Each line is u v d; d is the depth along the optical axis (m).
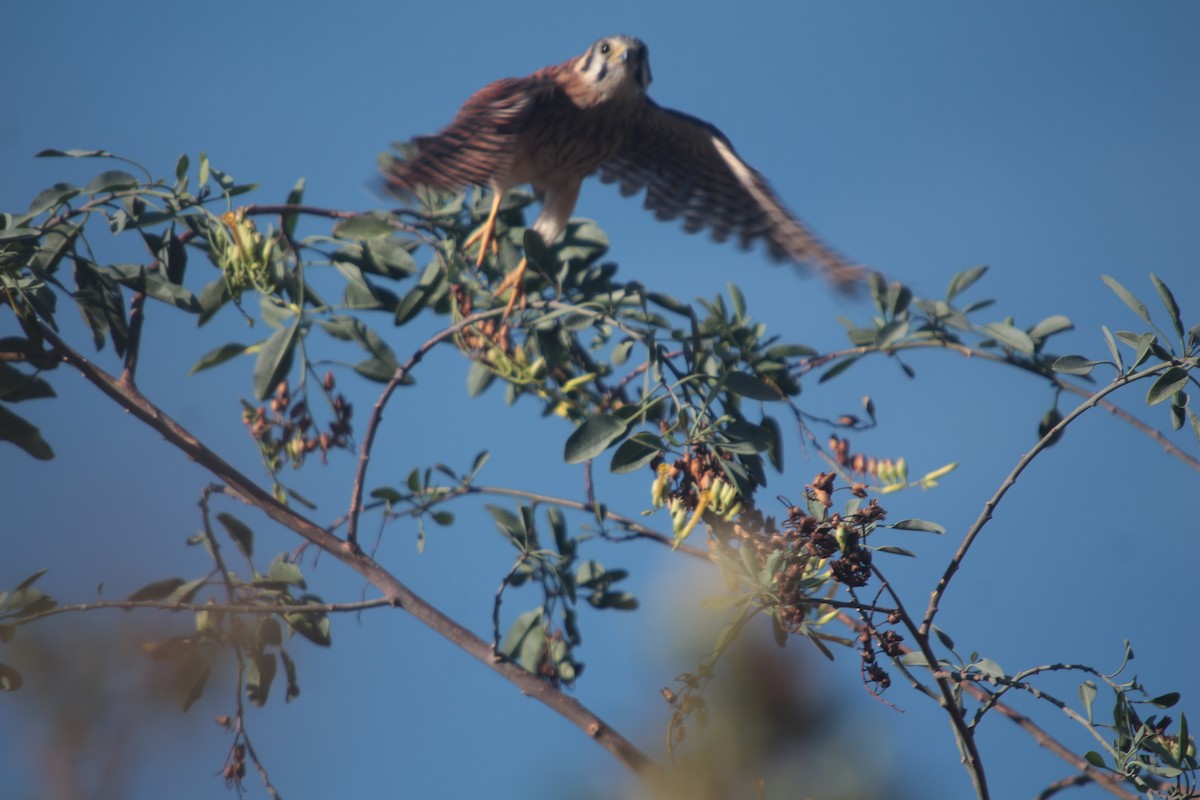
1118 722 7.68
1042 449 7.85
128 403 9.11
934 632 8.18
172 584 8.73
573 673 9.84
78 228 9.34
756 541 7.82
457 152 10.43
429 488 10.11
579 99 12.78
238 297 9.62
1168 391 7.76
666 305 10.23
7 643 6.73
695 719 4.27
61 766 5.42
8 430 8.73
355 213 10.23
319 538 9.14
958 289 11.19
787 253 13.33
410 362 9.72
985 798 7.59
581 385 10.93
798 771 3.85
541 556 10.02
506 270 11.45
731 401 10.09
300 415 9.91
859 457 9.99
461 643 8.76
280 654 8.70
